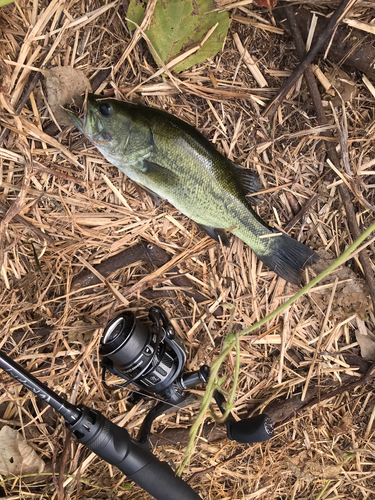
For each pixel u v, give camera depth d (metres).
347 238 0.45
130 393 0.45
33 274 0.41
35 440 0.42
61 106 0.37
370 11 0.40
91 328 0.42
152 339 0.40
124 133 0.36
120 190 0.42
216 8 0.38
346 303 0.45
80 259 0.42
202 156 0.38
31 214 0.41
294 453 0.48
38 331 0.42
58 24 0.38
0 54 0.37
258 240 0.42
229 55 0.41
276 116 0.43
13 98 0.38
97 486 0.44
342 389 0.46
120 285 0.44
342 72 0.42
